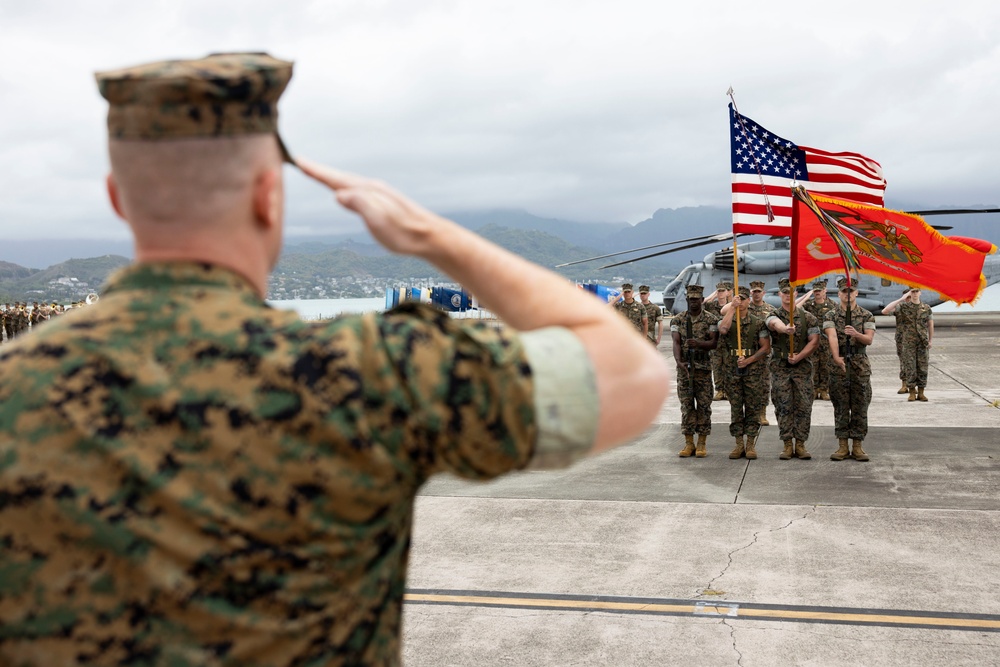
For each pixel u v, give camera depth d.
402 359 0.99
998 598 5.22
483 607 5.27
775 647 4.61
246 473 0.96
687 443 9.92
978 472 8.57
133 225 1.05
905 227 10.16
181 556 0.94
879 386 16.19
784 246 27.75
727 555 6.16
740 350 9.53
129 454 0.95
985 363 19.25
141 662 0.94
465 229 1.17
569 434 1.02
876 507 7.36
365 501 1.00
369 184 1.16
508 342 1.03
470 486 8.53
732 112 10.66
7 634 0.94
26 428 0.95
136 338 0.99
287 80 1.08
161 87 0.98
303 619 0.99
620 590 5.50
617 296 15.58
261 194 1.06
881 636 4.71
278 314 1.05
